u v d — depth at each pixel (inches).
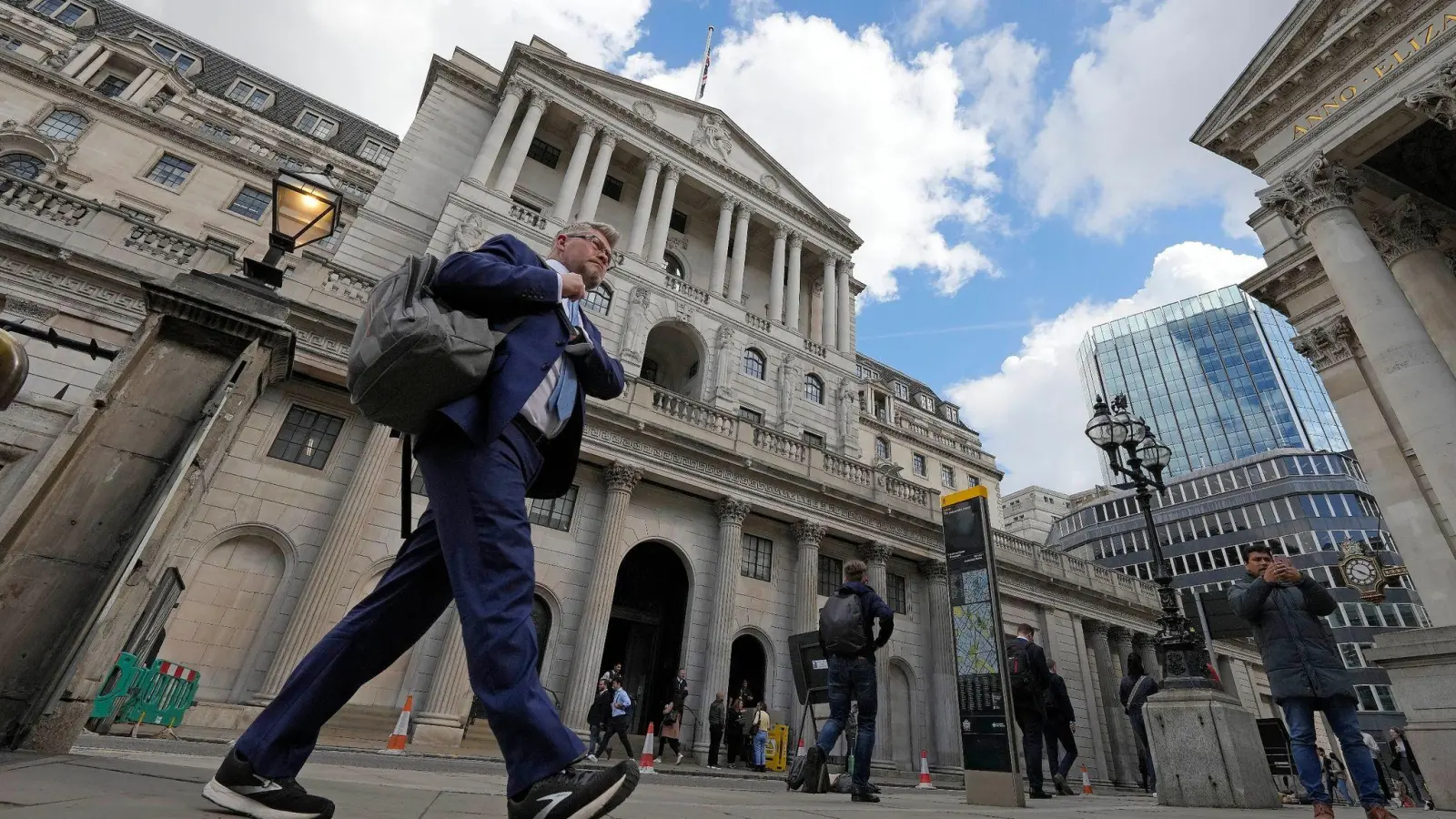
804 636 339.6
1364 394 588.4
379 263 843.4
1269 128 549.3
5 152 875.4
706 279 1165.1
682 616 747.4
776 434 855.1
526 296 78.0
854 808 153.4
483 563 65.7
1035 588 1048.2
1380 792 159.8
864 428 1592.0
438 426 71.9
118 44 1090.7
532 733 59.5
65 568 124.8
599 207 1091.3
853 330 1246.9
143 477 137.4
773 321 1115.3
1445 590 509.4
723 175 1179.3
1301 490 2210.9
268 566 561.3
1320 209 487.5
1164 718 260.7
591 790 55.8
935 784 660.1
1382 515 558.9
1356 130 476.1
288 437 603.2
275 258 194.9
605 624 645.3
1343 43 494.0
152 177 972.6
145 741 284.0
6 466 142.9
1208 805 237.6
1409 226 540.1
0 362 111.1
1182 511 2449.6
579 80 1070.4
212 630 522.6
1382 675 1913.1
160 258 569.0
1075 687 1011.3
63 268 527.8
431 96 1033.5
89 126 959.6
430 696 546.0
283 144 1218.6
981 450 1843.0
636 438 735.1
